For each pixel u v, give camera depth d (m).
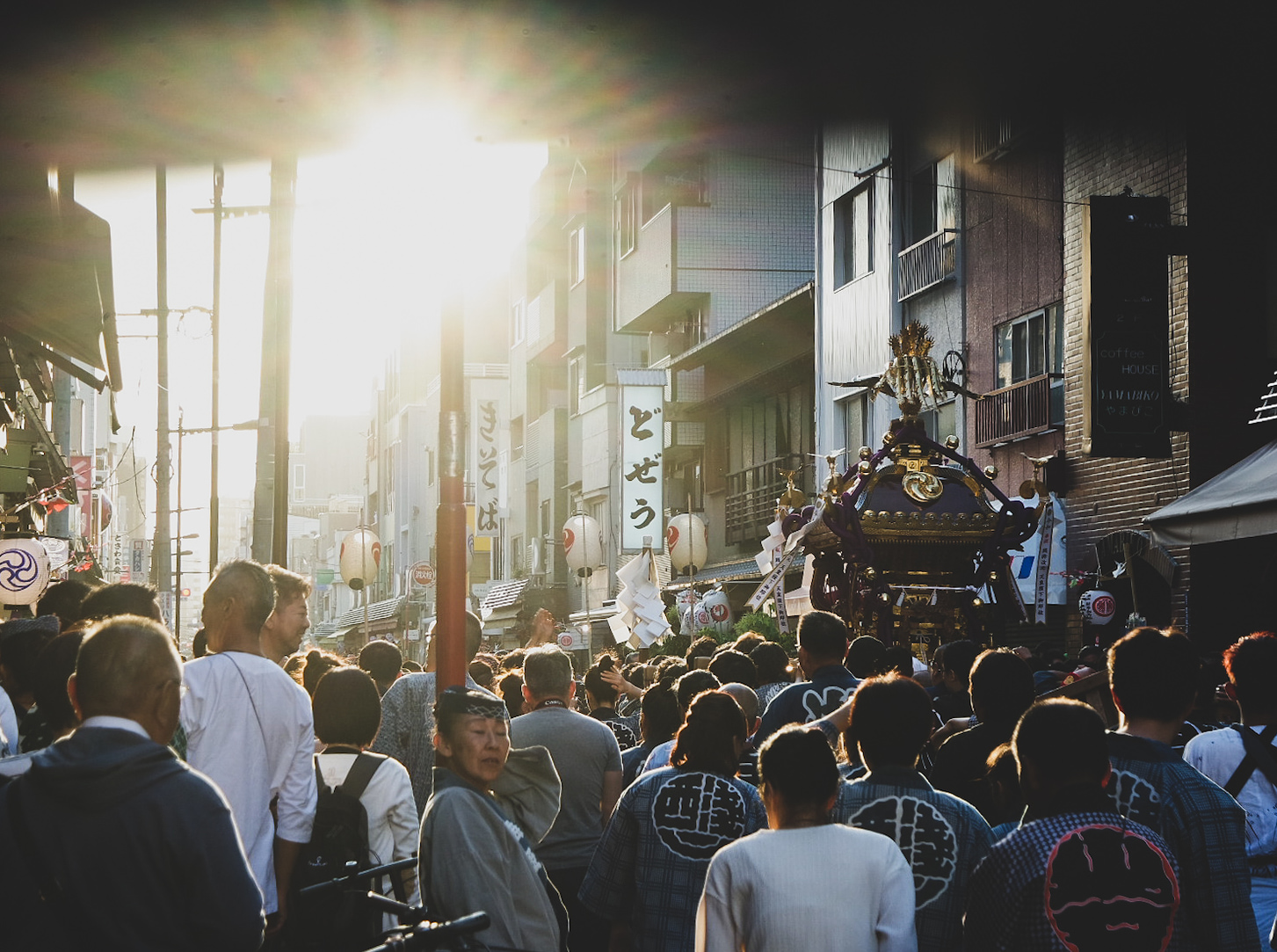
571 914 6.84
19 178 9.70
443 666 5.44
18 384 17.14
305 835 5.32
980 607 11.48
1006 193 20.70
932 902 4.50
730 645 10.30
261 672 5.33
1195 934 4.27
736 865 4.05
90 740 3.43
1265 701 5.57
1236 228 15.72
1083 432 16.66
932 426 23.16
